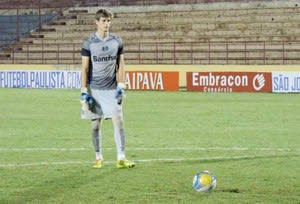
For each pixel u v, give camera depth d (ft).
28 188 54.03
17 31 288.30
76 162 68.44
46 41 288.51
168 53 261.03
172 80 210.38
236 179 57.57
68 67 230.89
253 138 90.07
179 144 83.76
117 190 52.95
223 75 204.23
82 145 83.35
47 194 51.57
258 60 247.70
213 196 50.19
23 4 311.06
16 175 60.39
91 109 63.67
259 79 200.54
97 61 62.54
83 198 49.90
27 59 279.08
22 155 74.18
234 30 266.16
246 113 130.72
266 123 111.34
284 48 247.70
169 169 63.21
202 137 91.56
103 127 106.01
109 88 63.41
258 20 267.59
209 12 277.23
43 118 122.93
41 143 85.66
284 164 66.18
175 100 167.94
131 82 215.92
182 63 257.75
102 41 62.39
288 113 130.31
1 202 48.67
